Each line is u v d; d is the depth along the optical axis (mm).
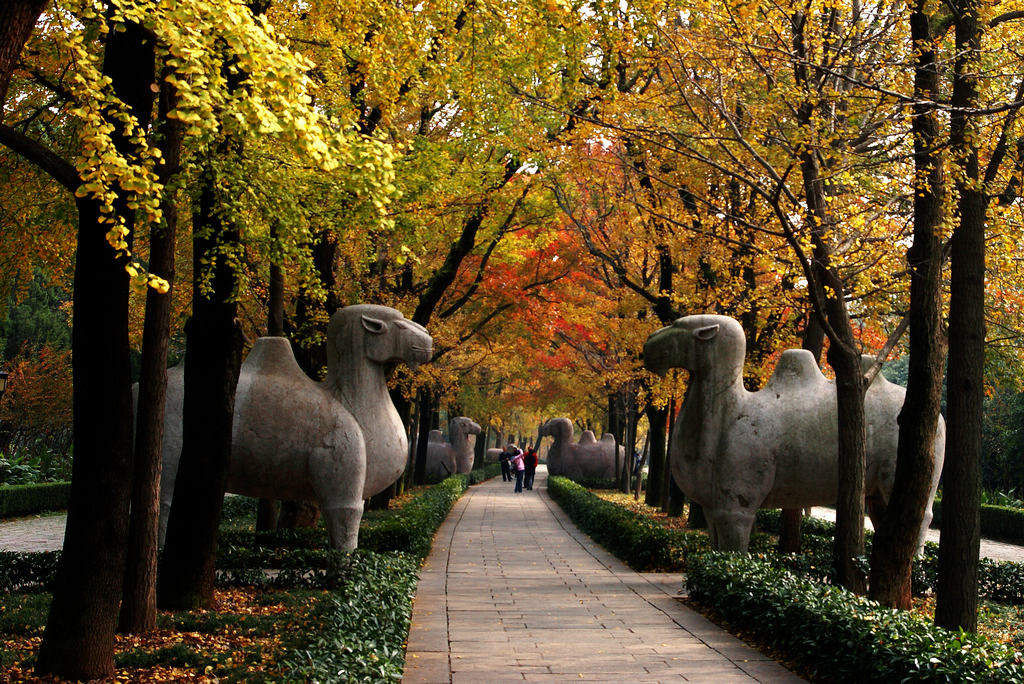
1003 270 10695
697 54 9891
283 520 15438
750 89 11383
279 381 11984
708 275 16406
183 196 7297
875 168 11133
